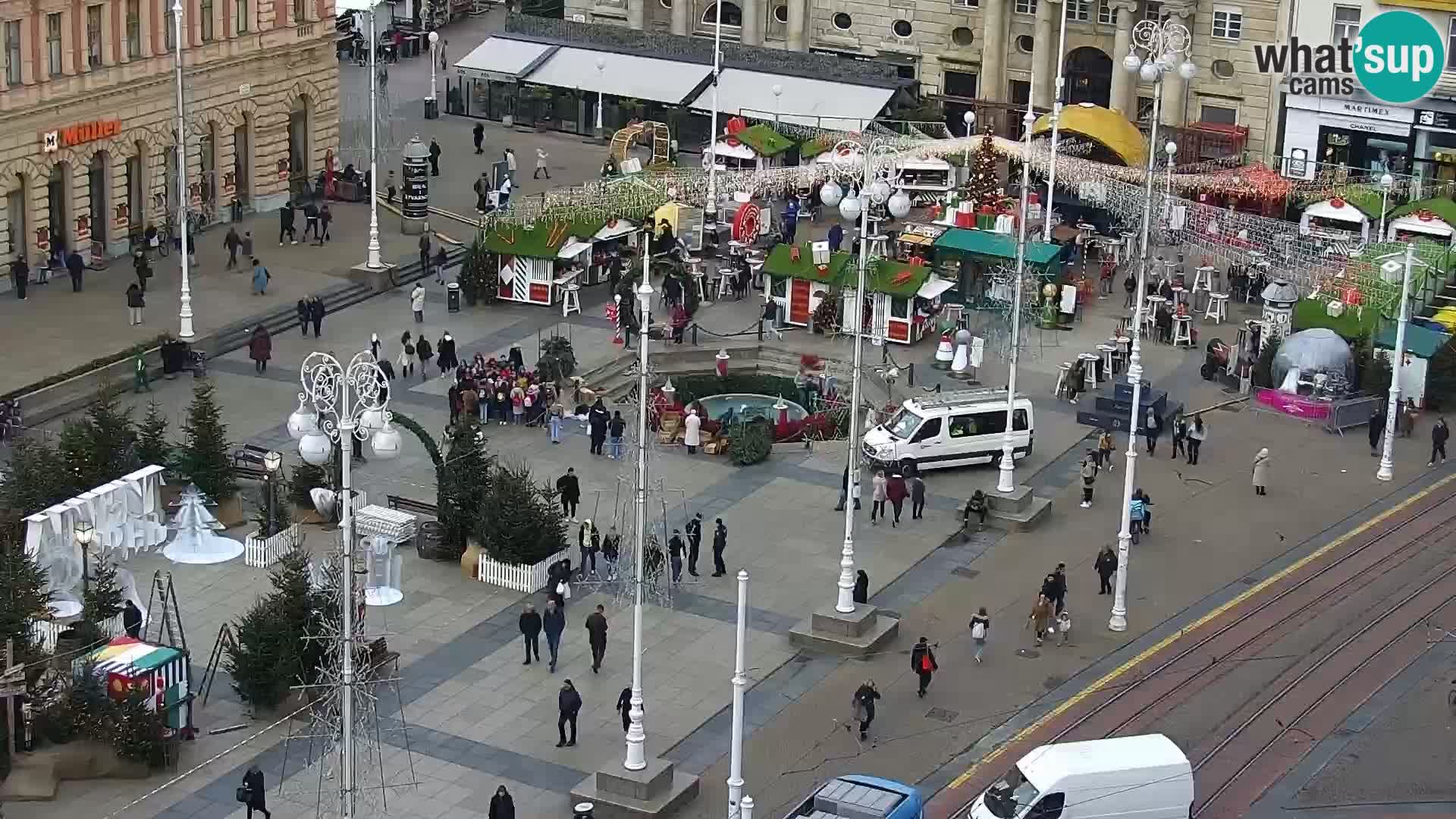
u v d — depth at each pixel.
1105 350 108.44
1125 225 124.31
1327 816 68.56
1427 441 102.75
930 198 134.12
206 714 73.00
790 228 126.31
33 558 74.81
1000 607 83.75
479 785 69.50
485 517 83.25
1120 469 98.06
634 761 68.44
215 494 86.62
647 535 85.19
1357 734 74.06
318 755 70.69
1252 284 119.81
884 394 104.81
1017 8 141.75
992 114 143.25
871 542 89.06
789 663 78.75
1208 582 86.69
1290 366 106.19
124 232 117.50
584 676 76.88
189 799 67.94
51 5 109.56
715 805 69.06
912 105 142.12
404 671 76.56
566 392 103.56
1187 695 76.81
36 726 68.81
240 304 111.44
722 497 92.94
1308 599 85.06
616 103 147.50
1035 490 95.25
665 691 76.06
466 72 148.75
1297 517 93.50
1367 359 107.00
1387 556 89.31
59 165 113.19
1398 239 123.62
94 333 105.38
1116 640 81.38
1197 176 128.62
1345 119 133.25
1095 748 66.38
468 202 132.25
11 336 104.19
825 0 146.25
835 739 73.38
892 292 110.62
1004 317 111.75
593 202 118.94
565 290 114.00
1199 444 99.12
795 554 87.56
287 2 126.06
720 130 143.62
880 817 63.41
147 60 116.69
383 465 93.56
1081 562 88.12
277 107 127.06
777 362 110.00
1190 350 113.62
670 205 120.44
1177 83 136.62
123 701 69.06
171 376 102.44
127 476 83.19
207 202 123.75
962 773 71.25
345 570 56.25
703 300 117.62
